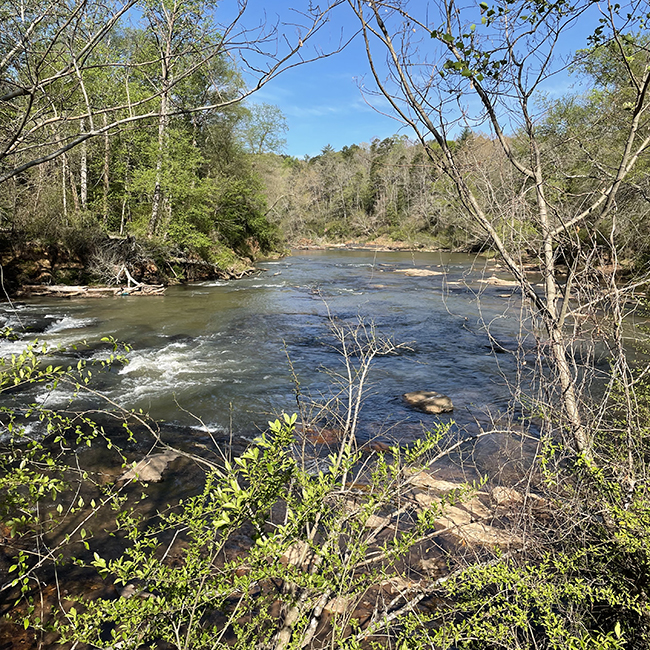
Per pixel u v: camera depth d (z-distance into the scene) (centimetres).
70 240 1827
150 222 2148
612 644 182
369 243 5744
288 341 1160
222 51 235
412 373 927
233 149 3284
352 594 217
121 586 333
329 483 202
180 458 543
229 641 269
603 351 688
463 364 987
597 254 251
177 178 2116
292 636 197
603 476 241
